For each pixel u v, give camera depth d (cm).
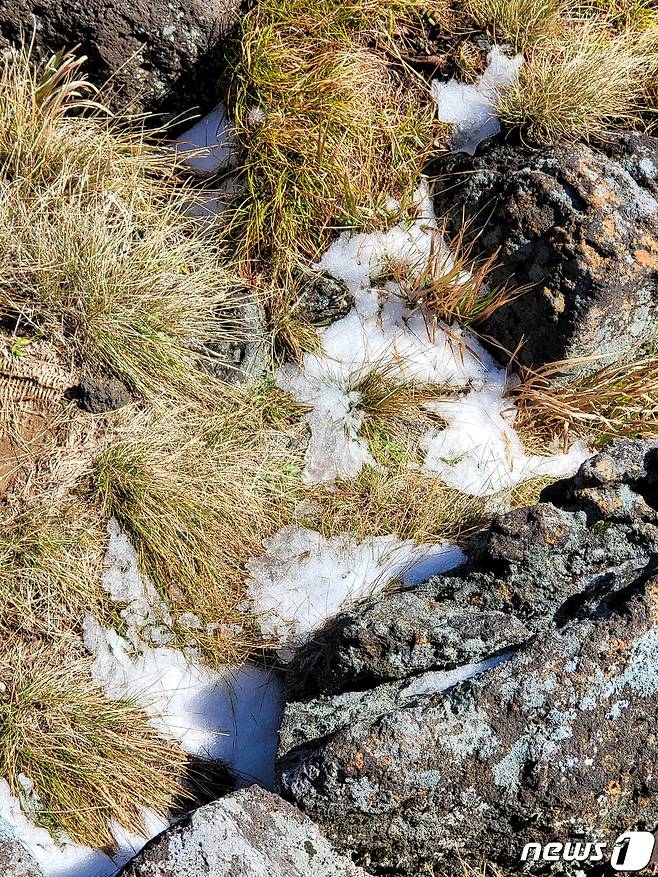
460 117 444
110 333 393
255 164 420
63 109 405
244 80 420
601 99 441
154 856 328
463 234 432
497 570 370
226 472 395
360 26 441
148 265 402
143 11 402
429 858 346
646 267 415
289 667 380
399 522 405
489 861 350
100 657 374
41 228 394
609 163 425
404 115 442
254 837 332
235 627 384
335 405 416
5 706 361
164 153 426
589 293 412
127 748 362
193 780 364
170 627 381
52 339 393
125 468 386
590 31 461
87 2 399
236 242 421
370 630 358
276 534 398
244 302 417
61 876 349
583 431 427
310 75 427
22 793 355
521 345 425
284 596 390
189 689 376
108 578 380
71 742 359
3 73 405
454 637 359
